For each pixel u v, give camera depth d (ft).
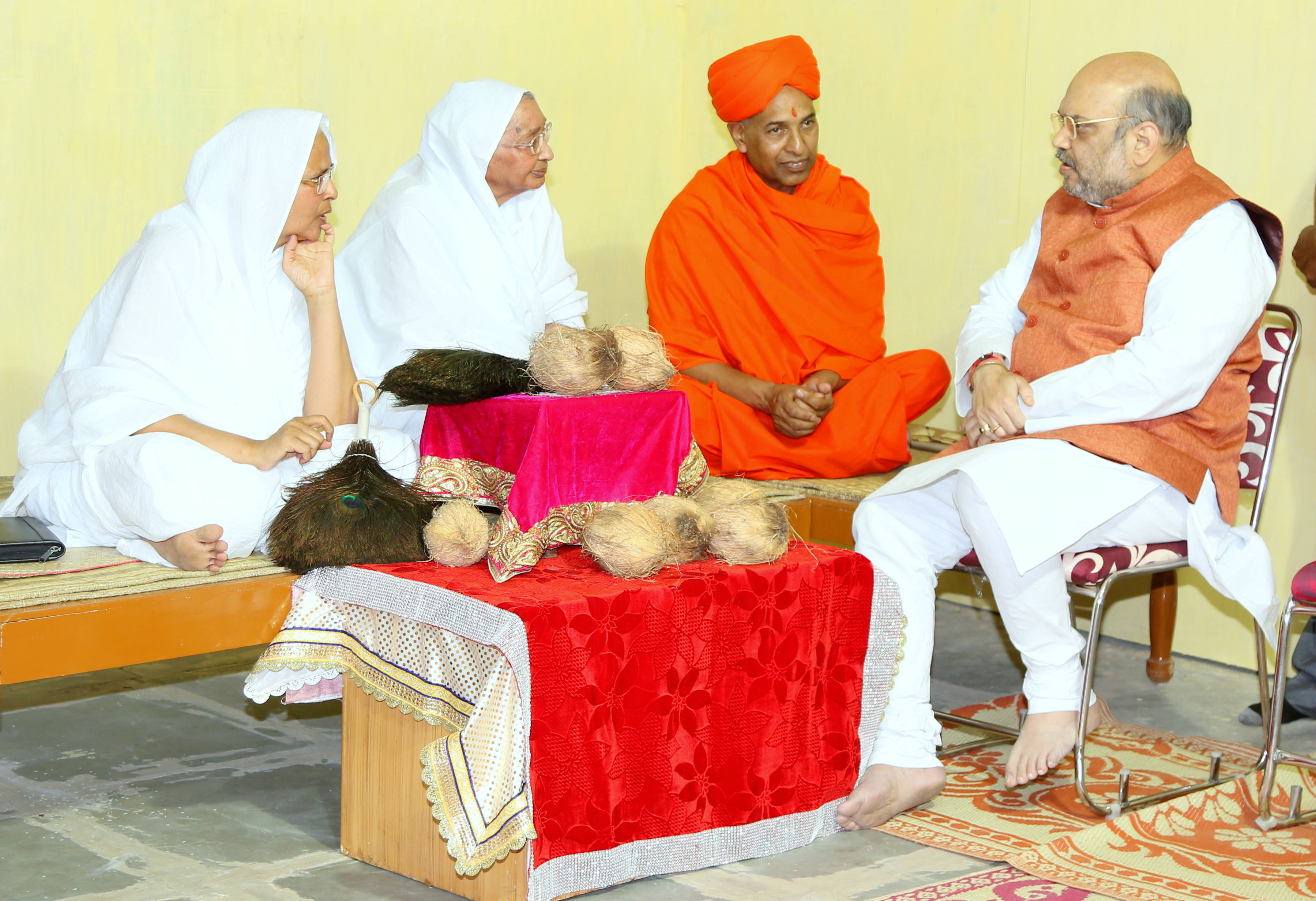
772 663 8.62
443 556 8.57
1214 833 9.09
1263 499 10.41
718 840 8.49
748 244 13.71
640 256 19.06
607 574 8.39
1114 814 9.41
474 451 9.10
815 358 13.65
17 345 13.83
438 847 8.16
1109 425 9.63
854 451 13.05
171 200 14.67
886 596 9.25
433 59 16.57
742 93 13.56
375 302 11.48
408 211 11.35
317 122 9.78
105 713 11.88
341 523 8.64
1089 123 10.00
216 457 9.21
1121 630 14.84
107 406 9.47
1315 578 9.03
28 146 13.67
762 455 13.08
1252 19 13.12
